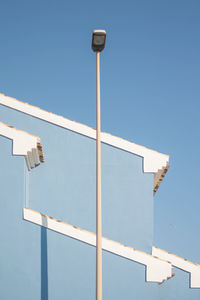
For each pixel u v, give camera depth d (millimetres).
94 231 14789
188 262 14047
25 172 12977
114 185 15016
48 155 15258
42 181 15039
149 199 14914
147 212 14828
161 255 14570
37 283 11445
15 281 11438
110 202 14922
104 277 11578
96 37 10570
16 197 11891
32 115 15430
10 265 11508
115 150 15250
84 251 11703
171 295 13742
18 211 11805
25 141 12219
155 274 11641
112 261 11664
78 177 15164
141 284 11594
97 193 10273
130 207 14875
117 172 15102
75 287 11492
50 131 15398
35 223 11750
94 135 15398
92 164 15266
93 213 14914
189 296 13773
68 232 11758
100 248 9977
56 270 11547
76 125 15461
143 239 14633
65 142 15367
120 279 11586
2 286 11391
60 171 15164
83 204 14992
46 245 11656
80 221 14867
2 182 11977
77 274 11562
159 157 15102
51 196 14977
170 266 11727
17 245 11617
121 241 14641
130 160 15164
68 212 14906
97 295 9711
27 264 11531
